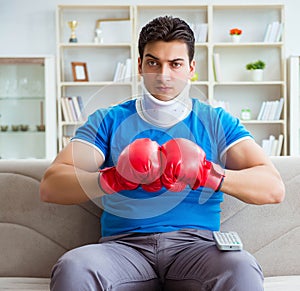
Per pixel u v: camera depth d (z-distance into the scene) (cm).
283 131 569
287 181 201
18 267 199
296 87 563
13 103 562
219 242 154
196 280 155
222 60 596
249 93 594
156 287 166
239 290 142
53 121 560
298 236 198
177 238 167
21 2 588
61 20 591
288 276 194
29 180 202
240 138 179
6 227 201
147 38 168
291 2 591
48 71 557
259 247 198
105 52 594
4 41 589
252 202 170
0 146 566
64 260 146
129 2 587
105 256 153
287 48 592
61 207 201
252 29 596
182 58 167
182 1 588
